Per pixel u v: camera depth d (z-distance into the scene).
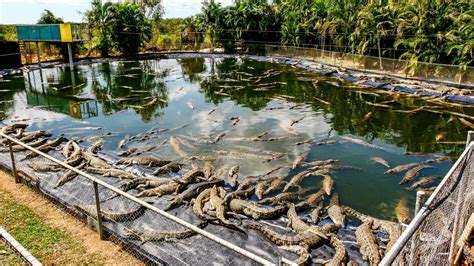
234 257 6.81
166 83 26.88
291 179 10.61
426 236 4.33
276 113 18.61
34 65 32.38
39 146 13.20
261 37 38.78
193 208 8.69
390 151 13.33
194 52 41.34
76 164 11.63
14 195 8.39
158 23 45.47
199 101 21.39
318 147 13.67
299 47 34.44
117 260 6.18
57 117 18.19
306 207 9.10
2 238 5.95
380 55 27.67
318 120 17.42
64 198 8.38
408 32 25.38
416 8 24.19
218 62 36.44
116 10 37.38
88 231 6.98
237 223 8.21
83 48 36.91
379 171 11.49
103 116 18.33
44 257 6.11
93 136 14.99
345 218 8.62
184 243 7.07
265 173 11.29
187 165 12.00
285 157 12.61
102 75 29.88
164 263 6.33
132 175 10.72
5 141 12.61
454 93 20.59
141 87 25.53
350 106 19.98
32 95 23.03
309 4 34.97
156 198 9.39
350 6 29.34
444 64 22.72
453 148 13.70
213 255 6.82
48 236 6.73
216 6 39.75
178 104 20.62
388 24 26.22
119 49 38.47
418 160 12.42
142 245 6.75
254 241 7.52
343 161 12.33
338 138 14.75
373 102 20.64
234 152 13.07
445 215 4.81
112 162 12.09
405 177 10.88
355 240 7.66
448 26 23.61
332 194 9.96
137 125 16.69
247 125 16.52
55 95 23.11
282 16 37.69
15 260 5.52
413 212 9.09
